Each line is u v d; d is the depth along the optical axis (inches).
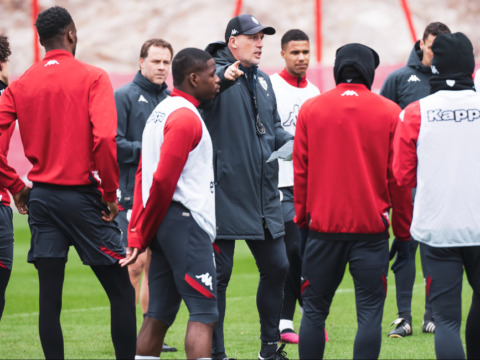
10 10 4264.3
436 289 575.8
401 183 577.0
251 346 820.6
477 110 565.3
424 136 568.7
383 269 586.9
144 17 4362.7
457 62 571.2
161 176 538.6
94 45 4288.9
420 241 579.8
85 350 803.4
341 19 4306.1
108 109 604.1
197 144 557.6
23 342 845.8
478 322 614.5
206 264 560.4
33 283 1280.8
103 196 609.9
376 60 613.3
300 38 901.2
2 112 619.5
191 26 4340.6
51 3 4323.3
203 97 575.8
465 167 565.0
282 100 906.7
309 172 593.6
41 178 610.9
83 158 609.0
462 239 565.9
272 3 4335.6
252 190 705.6
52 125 608.1
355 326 921.5
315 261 596.4
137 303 1085.1
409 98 937.5
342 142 579.8
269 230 711.7
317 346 602.5
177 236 556.4
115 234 626.2
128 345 627.2
